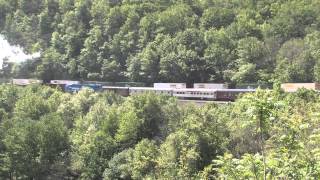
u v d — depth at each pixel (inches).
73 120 4079.7
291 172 627.2
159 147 2925.7
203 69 6427.2
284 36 6692.9
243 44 6284.5
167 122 3405.5
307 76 5369.1
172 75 6510.8
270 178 628.1
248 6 7834.6
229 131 2519.7
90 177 3038.9
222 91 4633.4
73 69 7593.5
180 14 7647.6
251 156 674.2
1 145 3240.7
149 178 2215.8
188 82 6461.6
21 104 4052.7
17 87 5059.1
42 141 3095.5
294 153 669.3
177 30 7416.3
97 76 7342.5
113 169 2903.5
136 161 2669.8
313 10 6914.4
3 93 4633.4
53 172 3120.1
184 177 2107.5
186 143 2426.2
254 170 643.5
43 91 4909.0
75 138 3459.6
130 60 7076.8
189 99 4884.4
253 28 6939.0
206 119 2632.9
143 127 3403.1
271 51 6259.8
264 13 7573.8
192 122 2600.9
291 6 7130.9
